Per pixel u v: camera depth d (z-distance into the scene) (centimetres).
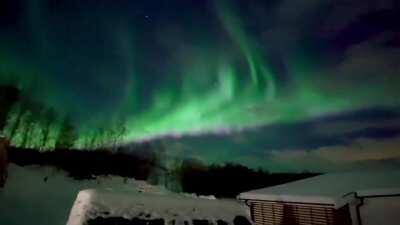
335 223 1245
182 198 758
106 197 661
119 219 615
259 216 1598
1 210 1983
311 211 1346
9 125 4031
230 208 793
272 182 3500
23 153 3419
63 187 2823
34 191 2484
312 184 1681
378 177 1556
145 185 3612
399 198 1178
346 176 1770
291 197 1414
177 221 673
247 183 3644
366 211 1241
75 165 3544
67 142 4053
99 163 3778
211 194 3494
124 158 4088
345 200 1243
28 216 2022
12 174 2675
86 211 604
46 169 3222
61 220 2083
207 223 706
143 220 638
